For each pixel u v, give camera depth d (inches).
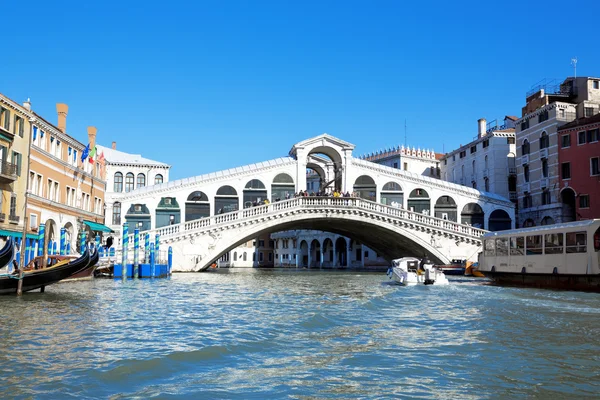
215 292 921.5
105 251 1514.5
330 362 358.3
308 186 3102.9
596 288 947.3
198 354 370.3
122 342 416.2
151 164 2273.6
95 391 281.9
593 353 394.0
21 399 265.9
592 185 1632.6
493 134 2105.1
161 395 278.1
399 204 1931.6
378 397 283.9
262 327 496.4
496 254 1218.6
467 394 291.4
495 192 2082.9
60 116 1488.7
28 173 1183.6
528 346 418.9
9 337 432.5
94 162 1626.5
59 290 904.9
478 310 660.1
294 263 3218.5
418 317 589.3
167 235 1555.1
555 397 287.9
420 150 2723.9
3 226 1074.1
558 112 1755.7
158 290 946.7
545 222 1802.4
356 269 2549.2
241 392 287.7
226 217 1606.8
